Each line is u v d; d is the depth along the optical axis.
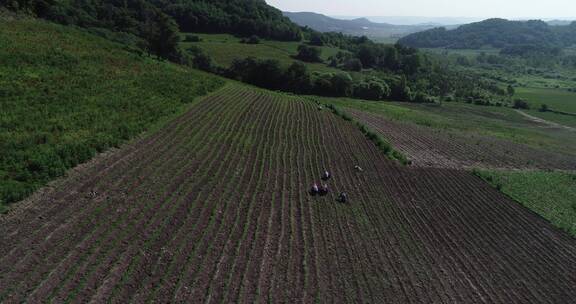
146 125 33.56
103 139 28.42
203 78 57.03
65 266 16.53
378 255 21.80
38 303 14.54
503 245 25.38
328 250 21.42
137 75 47.06
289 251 20.64
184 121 37.66
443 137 54.06
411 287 19.52
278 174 30.20
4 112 28.20
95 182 23.45
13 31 47.34
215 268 18.20
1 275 15.42
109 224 19.81
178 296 16.12
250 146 34.97
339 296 17.95
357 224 24.88
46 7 74.25
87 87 38.03
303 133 42.31
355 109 68.56
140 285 16.36
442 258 22.62
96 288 15.77
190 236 20.20
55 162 23.52
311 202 26.66
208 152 31.70
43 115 29.56
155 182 25.00
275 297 17.12
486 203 31.75
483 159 45.59
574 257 25.16
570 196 37.16
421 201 30.19
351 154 38.50
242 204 24.55
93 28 82.25
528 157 49.59
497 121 81.69
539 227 28.83
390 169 36.25
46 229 18.47
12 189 20.12
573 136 73.62
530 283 21.62
